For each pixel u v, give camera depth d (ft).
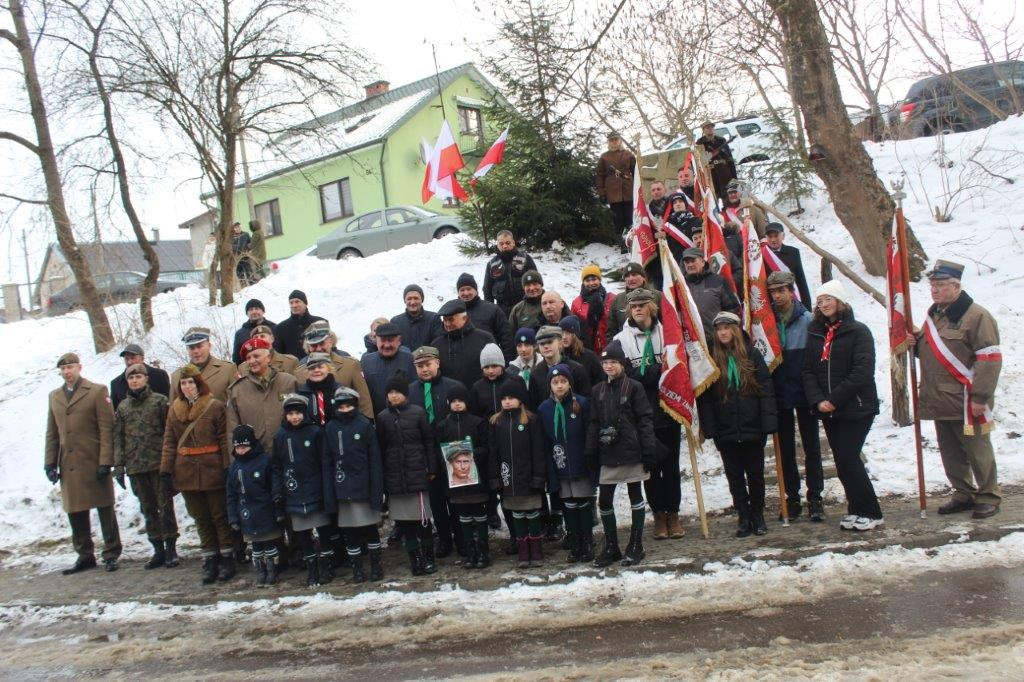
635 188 30.58
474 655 16.38
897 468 25.18
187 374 23.58
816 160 37.29
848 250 39.70
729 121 56.80
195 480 23.12
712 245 26.71
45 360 44.16
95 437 25.95
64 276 56.59
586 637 16.62
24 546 28.68
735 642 15.57
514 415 21.44
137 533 29.12
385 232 63.10
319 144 47.44
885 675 13.60
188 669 17.40
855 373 20.33
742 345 21.33
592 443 20.62
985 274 35.37
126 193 43.70
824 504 23.80
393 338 24.25
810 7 36.06
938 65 57.31
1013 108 58.44
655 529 22.43
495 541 24.50
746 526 21.49
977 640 14.57
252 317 28.19
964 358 20.52
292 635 18.69
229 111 44.88
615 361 20.39
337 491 21.54
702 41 40.40
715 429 21.59
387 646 17.39
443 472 23.07
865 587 17.49
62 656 18.94
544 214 41.19
